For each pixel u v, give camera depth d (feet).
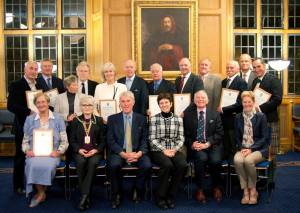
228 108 17.21
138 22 24.13
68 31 25.73
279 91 17.40
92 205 15.39
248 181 15.35
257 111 16.37
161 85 18.13
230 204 15.34
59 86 17.79
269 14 26.61
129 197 16.34
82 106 15.94
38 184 15.11
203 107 16.38
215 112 16.52
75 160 15.43
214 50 24.75
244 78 18.97
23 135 16.42
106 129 16.37
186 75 18.22
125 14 24.39
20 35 25.90
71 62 25.91
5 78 25.99
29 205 15.34
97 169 15.79
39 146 15.38
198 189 15.74
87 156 15.57
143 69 24.38
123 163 15.58
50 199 16.12
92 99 16.05
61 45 25.84
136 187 15.61
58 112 16.71
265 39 26.63
